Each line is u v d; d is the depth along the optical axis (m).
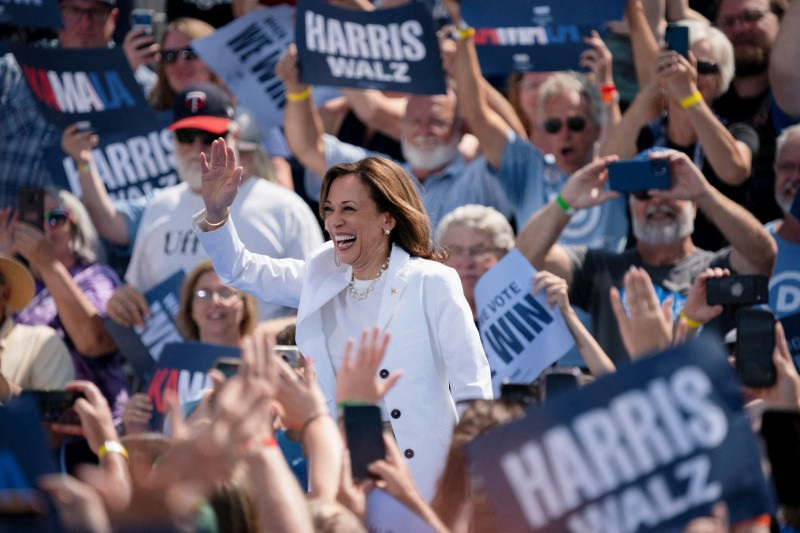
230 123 23.61
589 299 21.72
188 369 20.02
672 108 23.31
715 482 9.51
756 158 24.17
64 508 8.91
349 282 16.64
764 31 24.83
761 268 21.27
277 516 9.91
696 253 21.72
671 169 21.03
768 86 24.86
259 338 10.85
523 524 9.61
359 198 16.36
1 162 27.05
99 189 25.30
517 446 9.64
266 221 22.81
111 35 29.31
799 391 14.23
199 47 26.14
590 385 9.62
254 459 10.11
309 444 11.43
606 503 9.58
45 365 22.52
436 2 28.83
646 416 9.58
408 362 16.19
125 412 19.64
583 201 21.11
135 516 9.08
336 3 26.89
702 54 23.78
